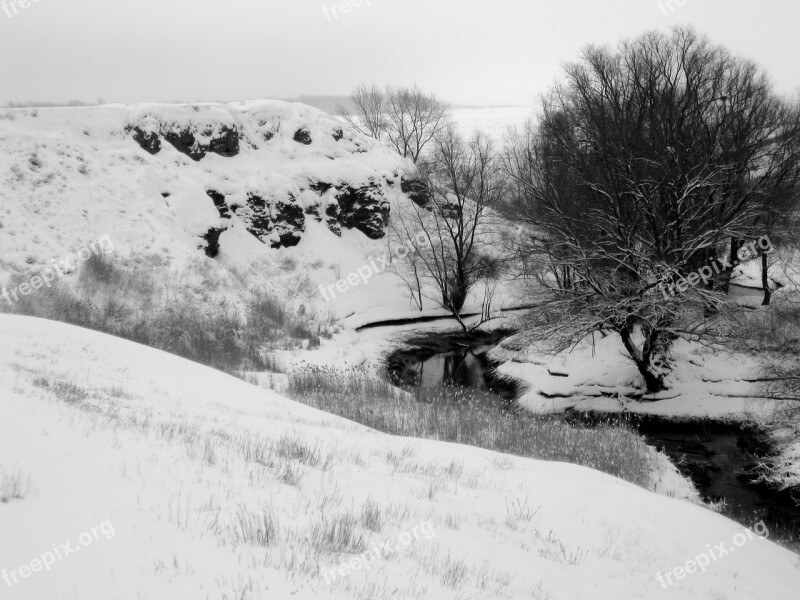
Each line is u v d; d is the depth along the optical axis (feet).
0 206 104.53
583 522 37.29
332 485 31.42
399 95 244.42
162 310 101.35
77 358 57.57
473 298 159.43
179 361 66.95
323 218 168.45
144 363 62.13
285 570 20.17
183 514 22.29
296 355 105.91
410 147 247.50
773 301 113.09
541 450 64.69
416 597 21.12
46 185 113.70
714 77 121.08
